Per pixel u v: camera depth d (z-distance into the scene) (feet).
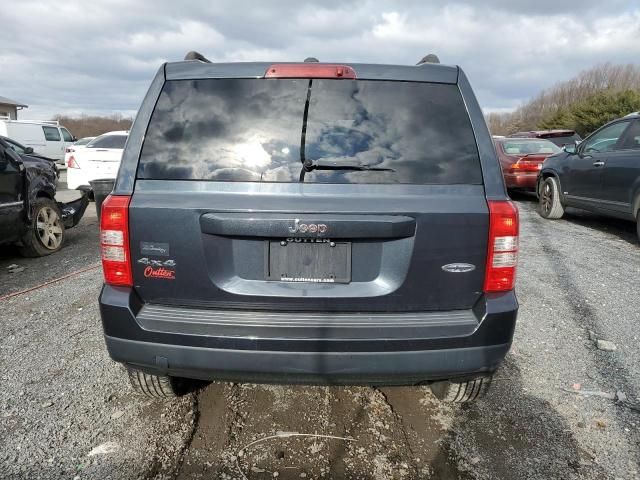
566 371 10.36
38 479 7.20
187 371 6.95
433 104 7.27
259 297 6.86
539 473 7.43
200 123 7.18
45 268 18.29
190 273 6.88
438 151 7.07
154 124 7.23
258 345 6.67
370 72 7.33
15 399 9.19
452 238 6.79
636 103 106.32
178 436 8.22
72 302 14.33
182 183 6.97
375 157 6.99
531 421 8.70
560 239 22.52
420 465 7.61
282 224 6.68
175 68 7.48
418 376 6.87
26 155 20.97
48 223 20.62
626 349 11.31
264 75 7.29
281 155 7.02
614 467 7.54
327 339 6.64
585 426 8.54
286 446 8.01
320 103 7.20
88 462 7.57
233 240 6.87
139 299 7.09
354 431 8.41
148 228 6.86
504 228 6.85
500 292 7.02
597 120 110.32
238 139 7.09
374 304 6.89
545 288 15.43
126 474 7.34
